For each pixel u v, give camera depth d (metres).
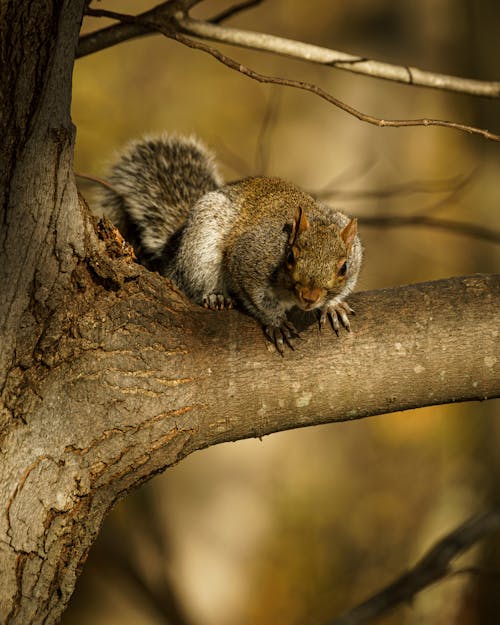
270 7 23.94
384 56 21.16
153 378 7.48
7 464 7.11
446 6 21.67
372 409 8.14
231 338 7.90
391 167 20.84
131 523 19.78
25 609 7.13
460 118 23.28
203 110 25.11
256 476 20.27
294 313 9.44
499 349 8.22
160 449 7.53
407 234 23.52
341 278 9.30
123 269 7.50
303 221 9.44
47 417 7.20
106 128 23.83
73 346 7.27
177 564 19.64
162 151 11.76
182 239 10.27
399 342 8.11
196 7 25.39
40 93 6.88
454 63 22.22
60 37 6.87
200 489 19.91
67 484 7.21
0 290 7.01
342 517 21.72
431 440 23.17
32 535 7.12
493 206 22.77
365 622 12.98
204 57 25.45
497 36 22.38
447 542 13.47
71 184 7.09
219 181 11.70
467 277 8.53
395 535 22.19
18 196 6.95
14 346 7.08
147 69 25.22
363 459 22.69
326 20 21.84
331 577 21.16
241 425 7.86
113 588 19.31
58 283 7.15
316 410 8.01
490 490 21.64
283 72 21.25
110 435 7.32
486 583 18.83
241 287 9.73
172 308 7.79
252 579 20.02
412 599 13.09
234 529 19.94
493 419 22.00
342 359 8.01
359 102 20.88
